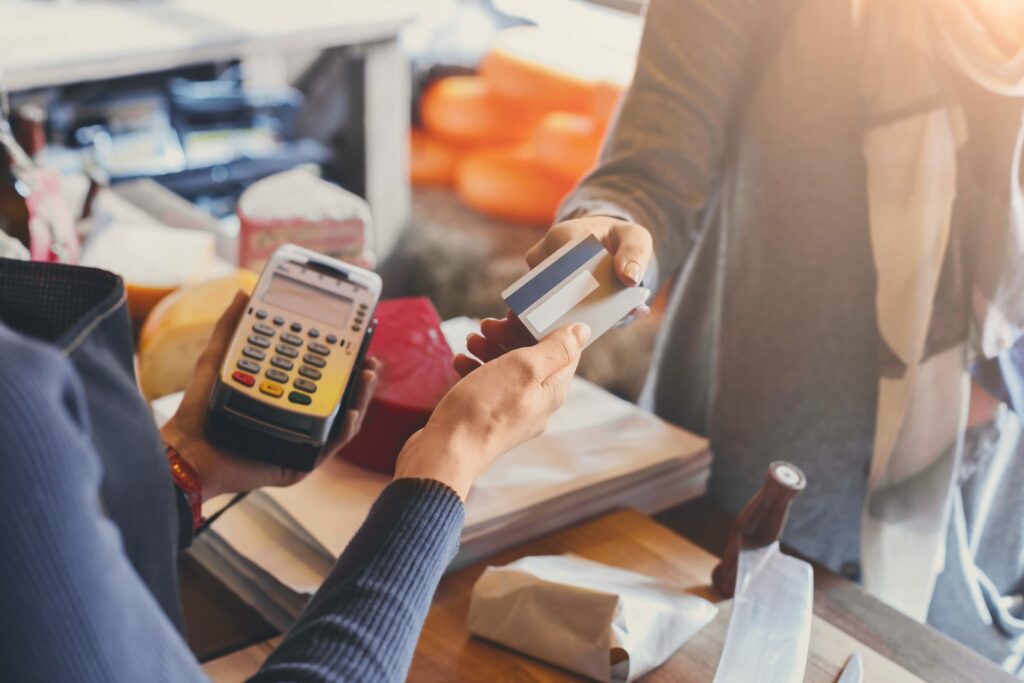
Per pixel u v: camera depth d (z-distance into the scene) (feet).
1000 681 2.42
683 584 2.65
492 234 7.07
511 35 6.95
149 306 3.47
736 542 2.60
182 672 1.24
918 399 3.09
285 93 6.89
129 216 4.35
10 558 1.04
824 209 3.24
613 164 3.12
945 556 3.29
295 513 2.60
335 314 2.48
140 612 1.19
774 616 2.39
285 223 3.83
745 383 3.49
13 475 1.03
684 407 3.85
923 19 2.89
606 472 2.92
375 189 7.04
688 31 3.12
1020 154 2.89
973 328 3.01
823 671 2.37
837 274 3.27
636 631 2.26
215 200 6.23
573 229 2.52
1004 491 3.28
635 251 2.32
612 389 6.23
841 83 3.09
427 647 2.35
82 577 1.08
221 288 3.33
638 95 3.19
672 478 3.11
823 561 3.58
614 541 2.80
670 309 3.83
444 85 7.33
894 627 2.58
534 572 2.36
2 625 1.06
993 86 2.75
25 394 1.05
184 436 2.33
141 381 3.19
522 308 2.16
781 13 3.18
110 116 5.94
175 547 1.57
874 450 3.18
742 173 3.37
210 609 2.54
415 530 1.54
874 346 3.28
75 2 6.42
